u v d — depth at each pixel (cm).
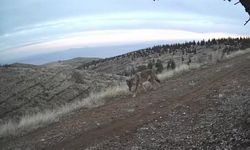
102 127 1337
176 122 1241
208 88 1731
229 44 12375
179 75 2545
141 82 2036
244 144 886
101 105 1822
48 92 4512
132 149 1038
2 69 5362
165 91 1905
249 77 1816
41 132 1446
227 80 1864
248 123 1011
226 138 958
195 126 1145
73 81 5109
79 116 1622
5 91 4334
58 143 1230
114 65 17438
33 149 1210
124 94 2075
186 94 1697
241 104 1276
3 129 1569
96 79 5481
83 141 1206
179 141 1033
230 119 1117
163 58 14375
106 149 1084
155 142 1068
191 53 13612
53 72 5553
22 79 4938
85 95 4566
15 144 1320
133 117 1415
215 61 3175
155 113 1420
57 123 1566
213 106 1352
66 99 4381
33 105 3972
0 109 3747
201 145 964
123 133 1218
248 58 2950
